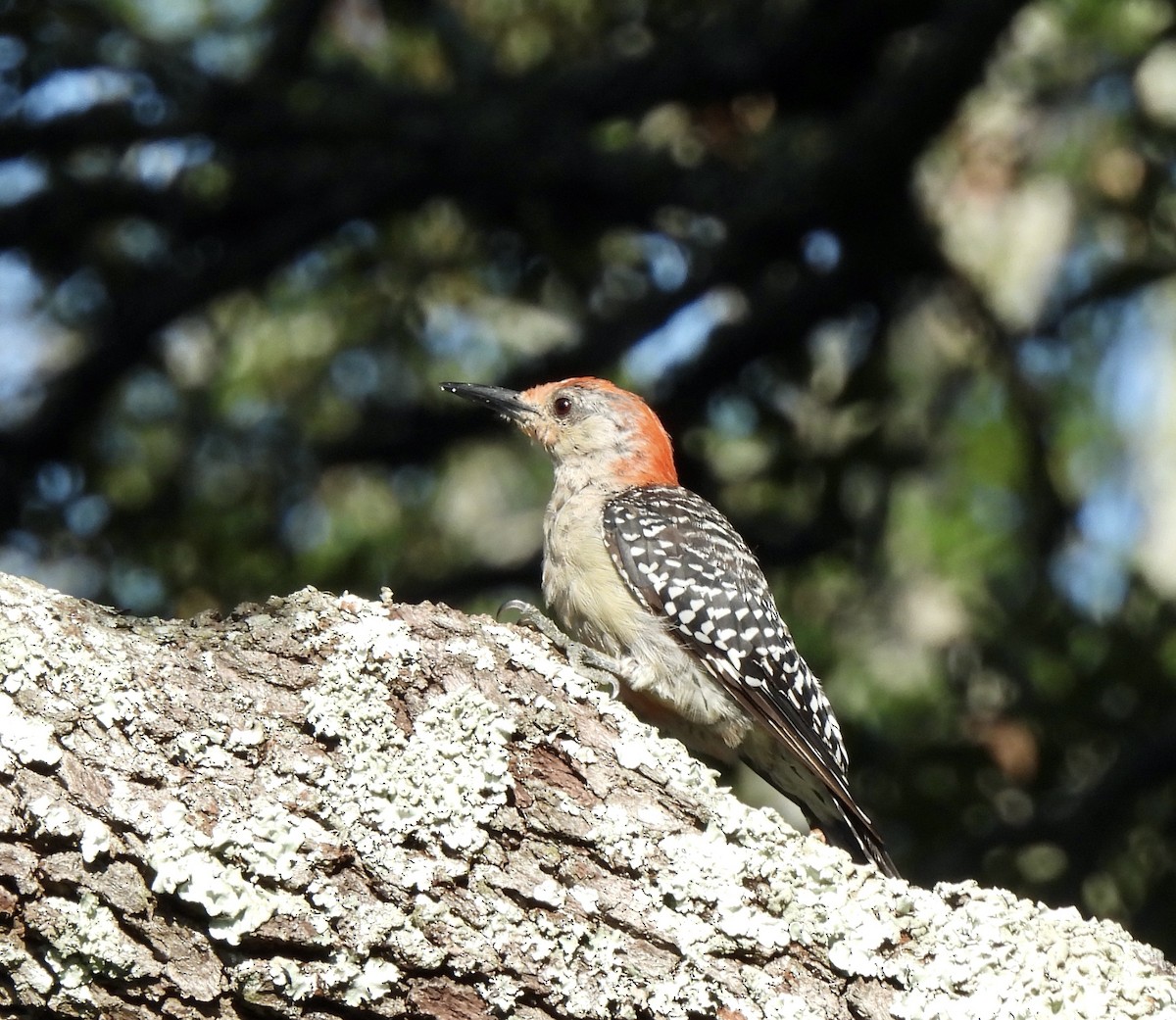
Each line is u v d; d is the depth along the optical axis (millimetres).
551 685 5836
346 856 5297
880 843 8344
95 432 14250
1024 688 12625
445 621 5836
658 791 5742
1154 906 11680
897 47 13727
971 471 16062
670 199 13289
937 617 15062
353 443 14359
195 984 5078
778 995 5504
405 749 5500
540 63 14547
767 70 13328
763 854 5707
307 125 12805
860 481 14500
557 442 10242
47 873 5012
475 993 5320
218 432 14469
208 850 5145
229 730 5371
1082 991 5637
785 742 8797
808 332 14180
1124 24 14844
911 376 16375
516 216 13812
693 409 14203
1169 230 14469
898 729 13312
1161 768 11547
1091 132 15664
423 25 14227
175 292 13352
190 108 12656
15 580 5500
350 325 14539
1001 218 17016
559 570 9281
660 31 14195
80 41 12508
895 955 5633
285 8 13078
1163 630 12586
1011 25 12562
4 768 5055
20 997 5016
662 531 9023
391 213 13469
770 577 14367
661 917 5520
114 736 5238
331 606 5734
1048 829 11711
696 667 8898
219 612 5699
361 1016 5242
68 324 14086
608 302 14477
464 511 16891
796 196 13062
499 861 5469
